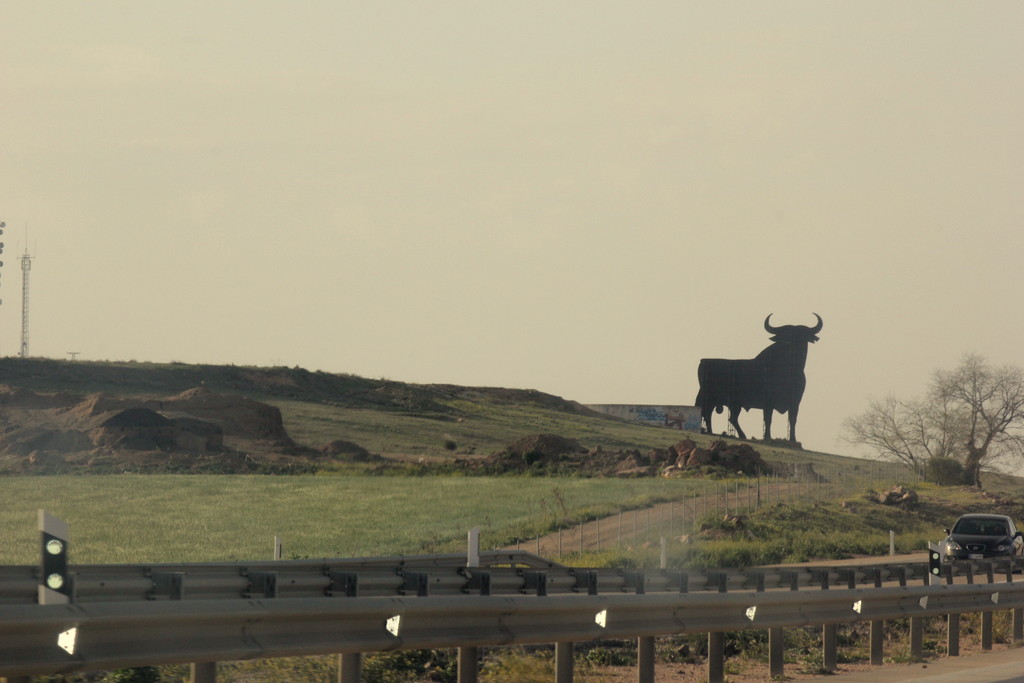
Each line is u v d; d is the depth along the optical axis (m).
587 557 130.62
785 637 68.31
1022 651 68.19
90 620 27.91
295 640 32.66
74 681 40.44
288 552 130.50
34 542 136.25
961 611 65.31
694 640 64.75
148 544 137.00
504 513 190.62
